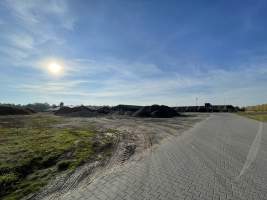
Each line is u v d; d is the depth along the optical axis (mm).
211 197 5246
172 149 11078
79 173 7312
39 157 8844
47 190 5883
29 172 7418
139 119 34438
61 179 6715
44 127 21078
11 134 15602
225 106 89188
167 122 28250
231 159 8859
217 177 6695
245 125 22656
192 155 9648
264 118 33906
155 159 9117
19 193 5695
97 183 6352
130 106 59062
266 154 9648
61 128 20109
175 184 6145
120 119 34438
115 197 5344
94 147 11461
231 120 30672
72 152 10078
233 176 6777
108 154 10156
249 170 7387
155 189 5801
